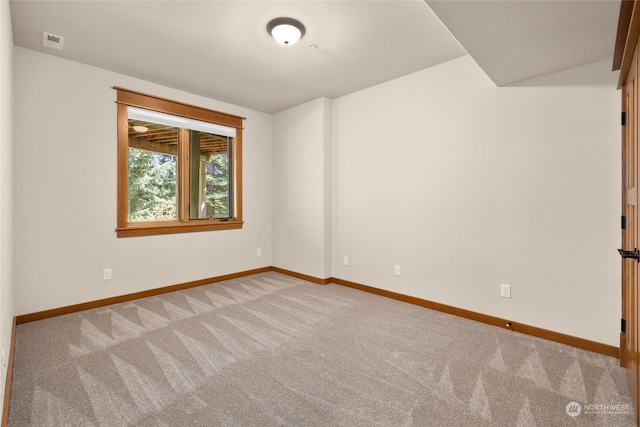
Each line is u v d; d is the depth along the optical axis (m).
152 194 3.78
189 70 3.25
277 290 3.88
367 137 3.77
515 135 2.68
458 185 3.02
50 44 2.73
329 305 3.34
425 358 2.23
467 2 1.64
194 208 4.12
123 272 3.41
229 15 2.29
